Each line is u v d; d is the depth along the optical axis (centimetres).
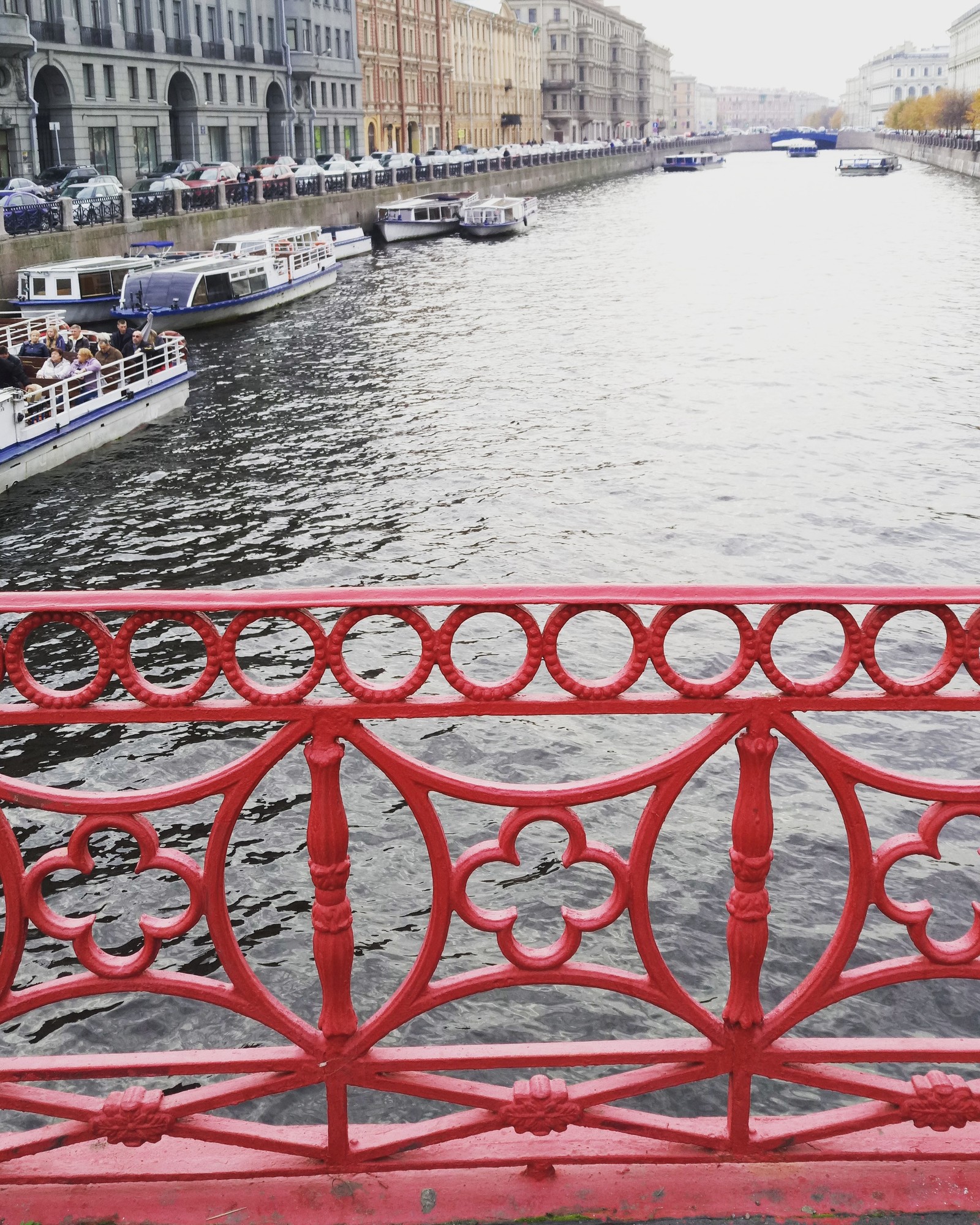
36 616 226
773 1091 743
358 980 872
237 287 4312
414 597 231
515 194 10538
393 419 2770
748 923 255
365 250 6631
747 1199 266
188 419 2814
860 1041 267
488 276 5497
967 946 258
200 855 1042
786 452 2402
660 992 257
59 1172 268
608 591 233
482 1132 265
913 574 1745
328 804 243
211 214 5338
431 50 11494
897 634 1505
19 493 2238
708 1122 277
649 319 4175
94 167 5844
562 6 16475
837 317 4084
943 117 15388
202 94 7331
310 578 1769
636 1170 271
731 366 3328
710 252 6219
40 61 5784
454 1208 264
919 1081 266
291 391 3114
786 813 1076
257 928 950
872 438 2497
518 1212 263
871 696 239
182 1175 268
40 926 243
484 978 255
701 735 242
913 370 3184
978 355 3369
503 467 2333
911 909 255
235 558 1862
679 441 2511
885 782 244
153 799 239
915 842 249
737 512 2025
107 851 1050
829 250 6156
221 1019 838
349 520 2023
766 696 240
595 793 243
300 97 8675
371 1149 268
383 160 8444
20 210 4209
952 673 237
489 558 1827
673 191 11525
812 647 1475
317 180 6794
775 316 4153
